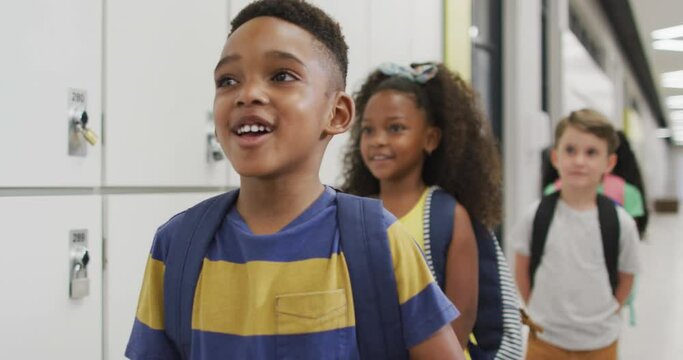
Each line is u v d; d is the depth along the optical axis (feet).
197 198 4.85
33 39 3.49
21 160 3.43
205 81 4.84
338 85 1.91
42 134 3.55
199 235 1.90
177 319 1.90
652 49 30.71
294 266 1.77
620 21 26.96
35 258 3.54
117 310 4.13
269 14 1.81
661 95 44.47
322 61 1.82
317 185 1.91
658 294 14.83
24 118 3.44
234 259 1.83
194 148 4.75
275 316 1.73
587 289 5.44
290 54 1.72
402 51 7.90
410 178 3.70
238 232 1.85
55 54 3.63
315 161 1.87
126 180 4.16
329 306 1.74
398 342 1.83
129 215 4.20
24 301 3.48
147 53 4.30
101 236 4.00
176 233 1.97
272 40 1.73
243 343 1.74
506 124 11.81
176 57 4.56
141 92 4.26
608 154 5.67
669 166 70.44
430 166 3.94
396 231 1.88
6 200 3.37
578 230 5.53
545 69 14.71
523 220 5.92
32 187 3.51
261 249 1.79
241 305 1.79
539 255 5.67
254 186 1.84
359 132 4.15
